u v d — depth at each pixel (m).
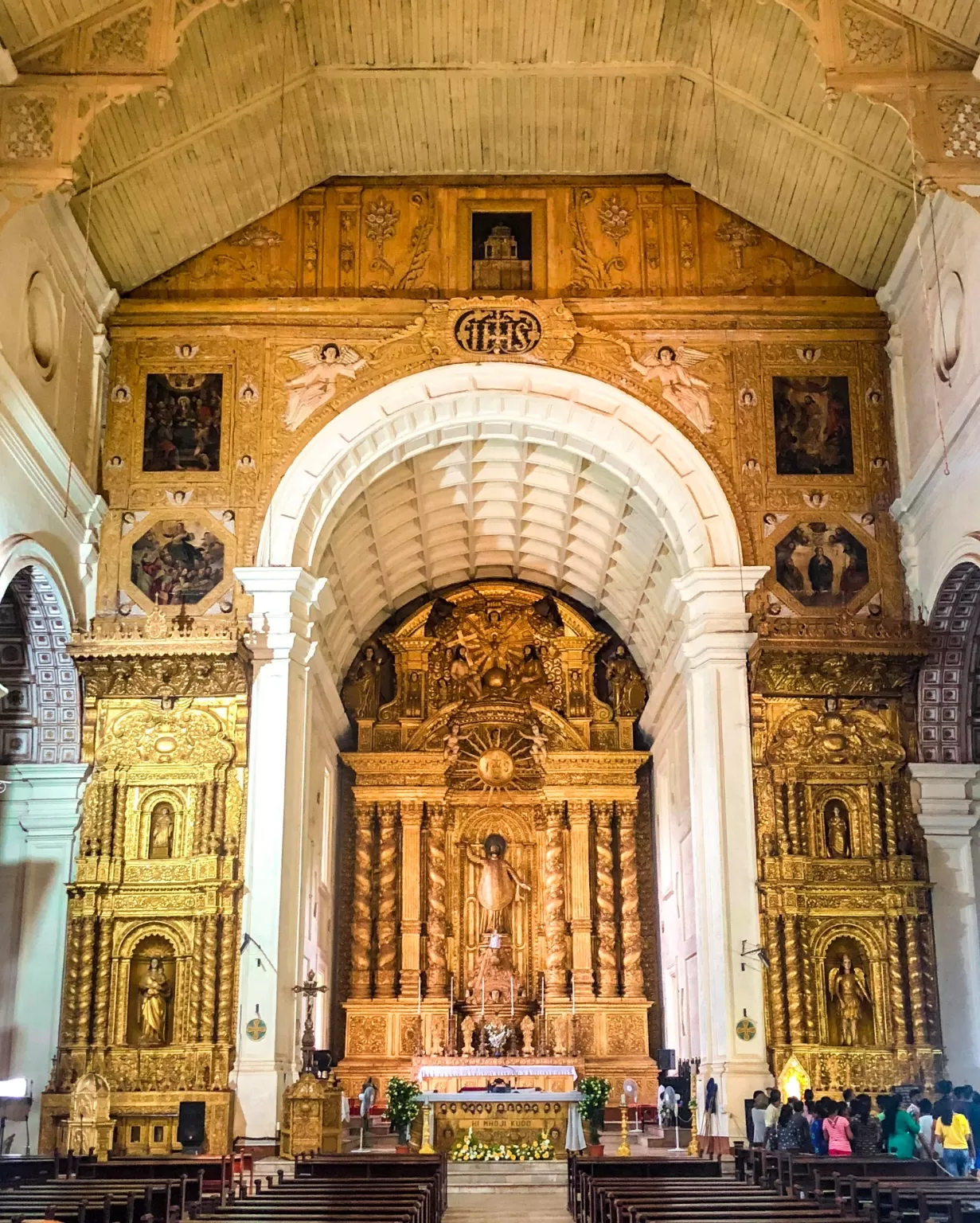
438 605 34.59
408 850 32.62
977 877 24.02
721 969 22.94
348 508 27.05
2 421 19.78
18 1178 15.93
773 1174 16.33
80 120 19.47
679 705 28.84
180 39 19.89
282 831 23.39
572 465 28.16
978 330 21.16
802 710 24.25
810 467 25.28
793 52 22.00
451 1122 23.94
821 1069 22.73
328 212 26.45
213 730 23.84
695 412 25.45
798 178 24.50
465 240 26.36
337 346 25.59
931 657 24.27
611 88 24.75
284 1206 12.36
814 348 25.73
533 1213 18.44
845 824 24.19
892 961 23.33
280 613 24.31
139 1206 12.83
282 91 24.00
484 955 31.92
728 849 23.45
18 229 20.59
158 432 25.31
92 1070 22.52
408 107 25.14
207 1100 21.94
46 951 23.23
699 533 24.94
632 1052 31.11
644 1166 17.77
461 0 23.03
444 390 25.48
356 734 33.59
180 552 24.78
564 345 25.48
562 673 33.94
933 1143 17.34
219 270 26.16
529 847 33.38
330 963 31.25
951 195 19.08
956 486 22.44
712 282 26.16
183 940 23.28
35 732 24.09
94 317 24.89
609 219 26.48
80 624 23.81
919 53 19.55
